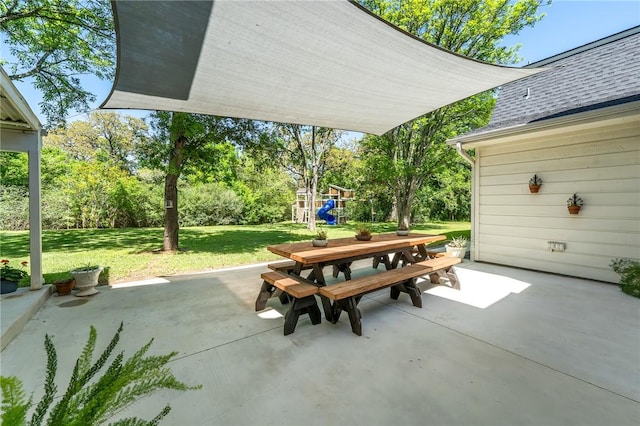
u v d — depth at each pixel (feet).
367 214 54.80
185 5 6.29
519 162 17.03
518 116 17.02
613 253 13.93
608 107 11.90
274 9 6.67
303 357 7.48
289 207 57.31
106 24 20.26
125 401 2.83
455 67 9.77
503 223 17.93
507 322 9.61
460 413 5.46
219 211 47.37
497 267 17.62
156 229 38.50
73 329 9.22
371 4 23.59
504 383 6.36
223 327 9.34
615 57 16.01
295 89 10.97
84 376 2.77
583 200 14.75
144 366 3.02
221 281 14.78
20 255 20.57
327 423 5.24
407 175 26.94
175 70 8.81
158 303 11.55
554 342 8.21
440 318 9.98
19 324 9.05
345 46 8.35
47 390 2.66
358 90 11.35
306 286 9.18
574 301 11.61
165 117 20.13
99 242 27.20
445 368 6.95
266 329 9.18
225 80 9.84
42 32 19.92
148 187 42.52
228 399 5.87
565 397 5.89
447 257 13.89
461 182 49.21
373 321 9.78
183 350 7.88
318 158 38.17
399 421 5.27
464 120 25.82
